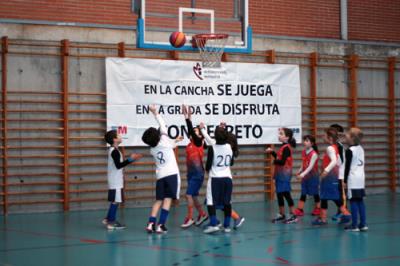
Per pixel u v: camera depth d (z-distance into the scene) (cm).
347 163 947
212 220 940
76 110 1275
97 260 741
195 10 1340
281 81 1472
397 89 1630
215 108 1393
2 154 1219
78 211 1262
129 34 1342
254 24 1480
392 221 1083
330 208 1281
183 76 1366
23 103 1238
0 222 1101
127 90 1309
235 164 1424
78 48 1287
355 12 1611
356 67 1573
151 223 952
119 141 988
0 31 1231
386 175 1612
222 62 1403
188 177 1017
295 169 1491
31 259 750
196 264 712
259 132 1438
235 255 767
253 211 1242
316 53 1515
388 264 712
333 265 706
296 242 863
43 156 1246
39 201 1238
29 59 1248
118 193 991
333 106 1542
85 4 1311
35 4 1270
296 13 1535
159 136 931
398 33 1661
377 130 1598
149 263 721
